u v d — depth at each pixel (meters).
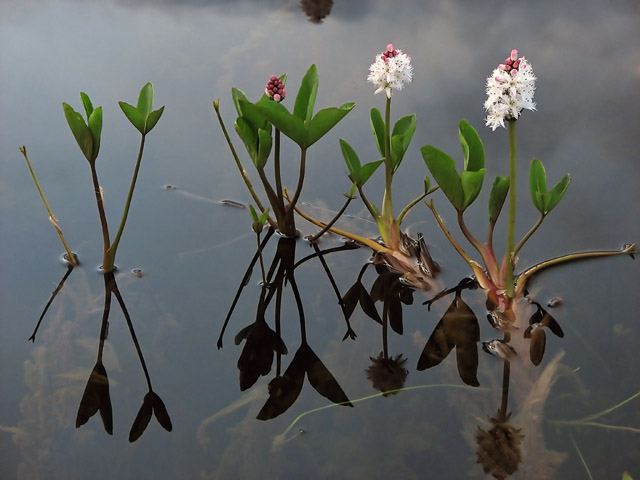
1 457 0.96
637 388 0.99
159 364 1.03
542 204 1.04
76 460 0.96
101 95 1.33
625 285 1.09
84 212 1.18
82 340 1.05
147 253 1.14
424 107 1.30
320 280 1.12
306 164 1.25
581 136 1.26
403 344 1.05
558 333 1.04
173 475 0.94
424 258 1.12
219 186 1.22
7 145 1.25
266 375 1.02
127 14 1.52
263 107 1.04
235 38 1.45
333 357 1.04
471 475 0.94
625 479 0.91
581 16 1.50
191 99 1.33
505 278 1.07
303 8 1.52
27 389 1.01
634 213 1.16
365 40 1.44
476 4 1.54
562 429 0.96
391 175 1.11
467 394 1.00
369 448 0.96
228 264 1.14
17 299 1.09
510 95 1.00
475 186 1.04
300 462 0.95
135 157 1.25
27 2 1.54
